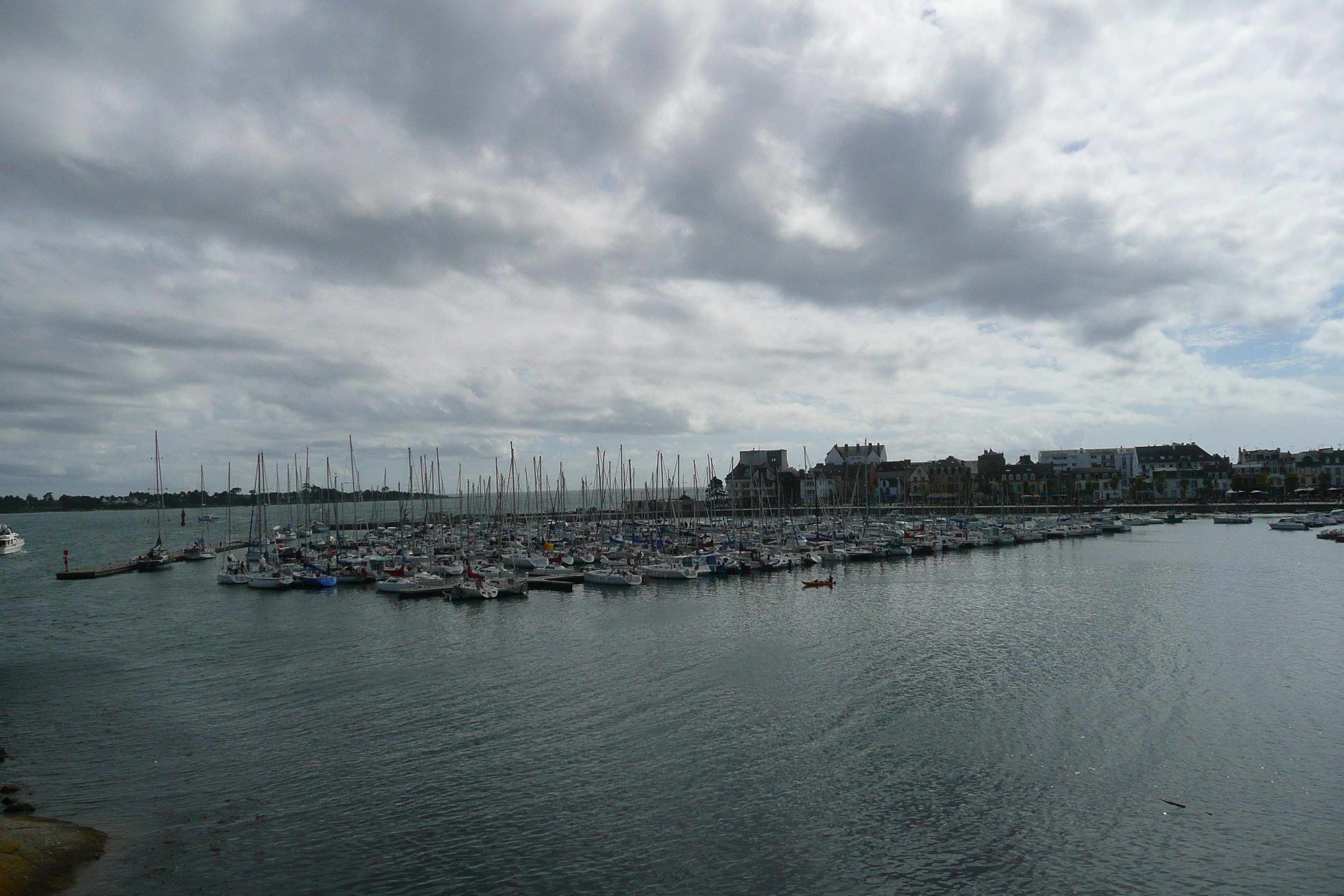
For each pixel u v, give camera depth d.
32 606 98.94
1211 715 49.38
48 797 39.94
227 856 34.03
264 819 37.34
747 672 60.38
